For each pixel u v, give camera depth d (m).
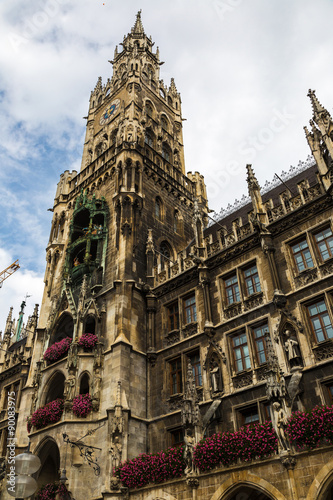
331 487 17.52
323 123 26.59
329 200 24.31
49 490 25.41
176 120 51.38
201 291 28.55
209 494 19.89
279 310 23.52
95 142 47.19
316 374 20.73
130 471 22.89
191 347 26.92
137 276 31.73
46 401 29.78
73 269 33.88
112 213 35.44
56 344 31.14
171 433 25.41
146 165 38.69
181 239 38.72
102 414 25.98
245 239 27.48
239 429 21.97
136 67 48.94
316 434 17.44
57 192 44.12
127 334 28.44
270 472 18.36
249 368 23.61
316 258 23.81
